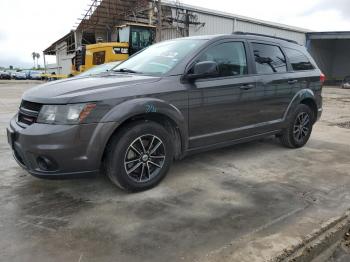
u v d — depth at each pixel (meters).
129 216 3.23
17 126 3.48
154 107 3.61
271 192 3.84
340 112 11.29
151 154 3.78
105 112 3.33
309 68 5.77
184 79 3.94
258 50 4.89
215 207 3.44
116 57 15.47
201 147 4.22
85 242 2.79
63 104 3.22
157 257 2.59
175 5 24.73
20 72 53.31
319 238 2.94
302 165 4.83
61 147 3.18
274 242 2.79
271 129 5.09
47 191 3.79
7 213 3.27
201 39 4.40
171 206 3.45
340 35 33.47
